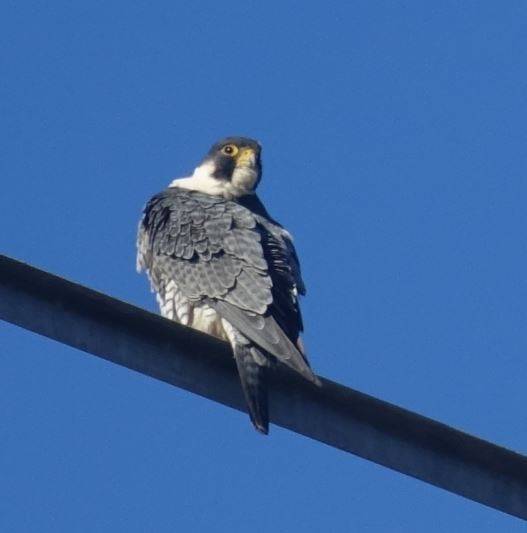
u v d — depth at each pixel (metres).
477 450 8.15
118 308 7.66
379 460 8.04
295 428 8.31
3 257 7.31
